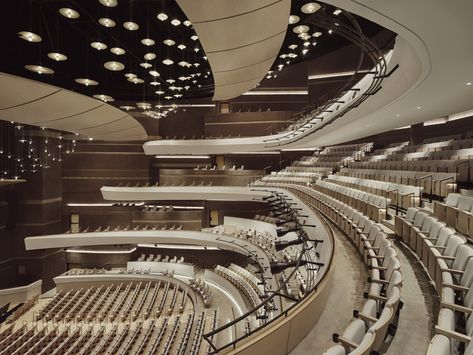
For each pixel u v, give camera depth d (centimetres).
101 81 1295
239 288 1298
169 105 1594
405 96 666
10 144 1538
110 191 1612
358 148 1502
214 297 1355
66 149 1731
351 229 611
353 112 883
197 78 1337
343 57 1454
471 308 248
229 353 234
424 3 296
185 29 922
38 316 1284
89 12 830
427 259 390
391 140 1509
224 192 1512
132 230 1598
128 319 1245
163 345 1002
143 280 1543
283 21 449
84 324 1219
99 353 959
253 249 1252
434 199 675
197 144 1583
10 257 1557
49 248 1580
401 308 308
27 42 913
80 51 1055
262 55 579
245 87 771
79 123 921
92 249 1741
